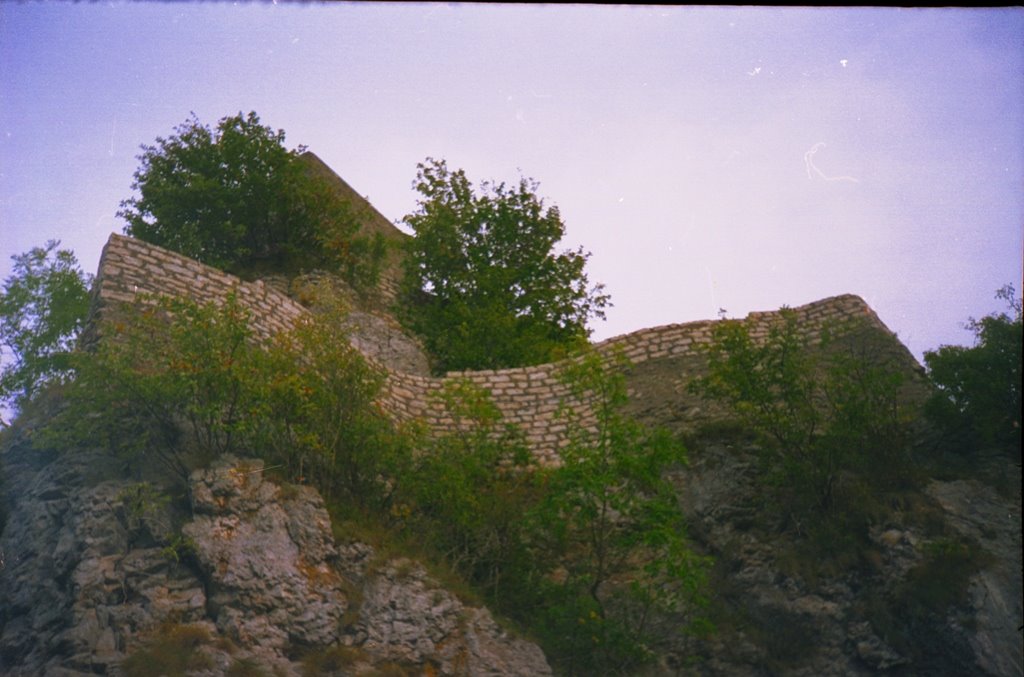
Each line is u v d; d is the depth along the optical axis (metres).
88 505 16.47
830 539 18.20
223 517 16.39
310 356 19.05
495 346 26.88
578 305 29.86
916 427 20.05
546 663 16.31
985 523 18.14
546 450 21.41
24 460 18.42
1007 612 16.83
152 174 28.19
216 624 15.36
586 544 18.67
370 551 16.97
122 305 19.64
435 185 30.69
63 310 23.00
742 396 19.72
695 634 16.67
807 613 17.56
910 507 18.39
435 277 29.62
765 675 17.06
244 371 17.58
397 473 18.34
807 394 20.56
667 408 21.58
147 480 17.05
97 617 15.20
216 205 27.80
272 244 28.78
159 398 17.55
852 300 23.64
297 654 15.38
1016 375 19.56
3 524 17.70
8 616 15.68
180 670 14.43
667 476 20.03
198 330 17.88
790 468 19.02
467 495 18.22
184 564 16.00
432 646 15.95
